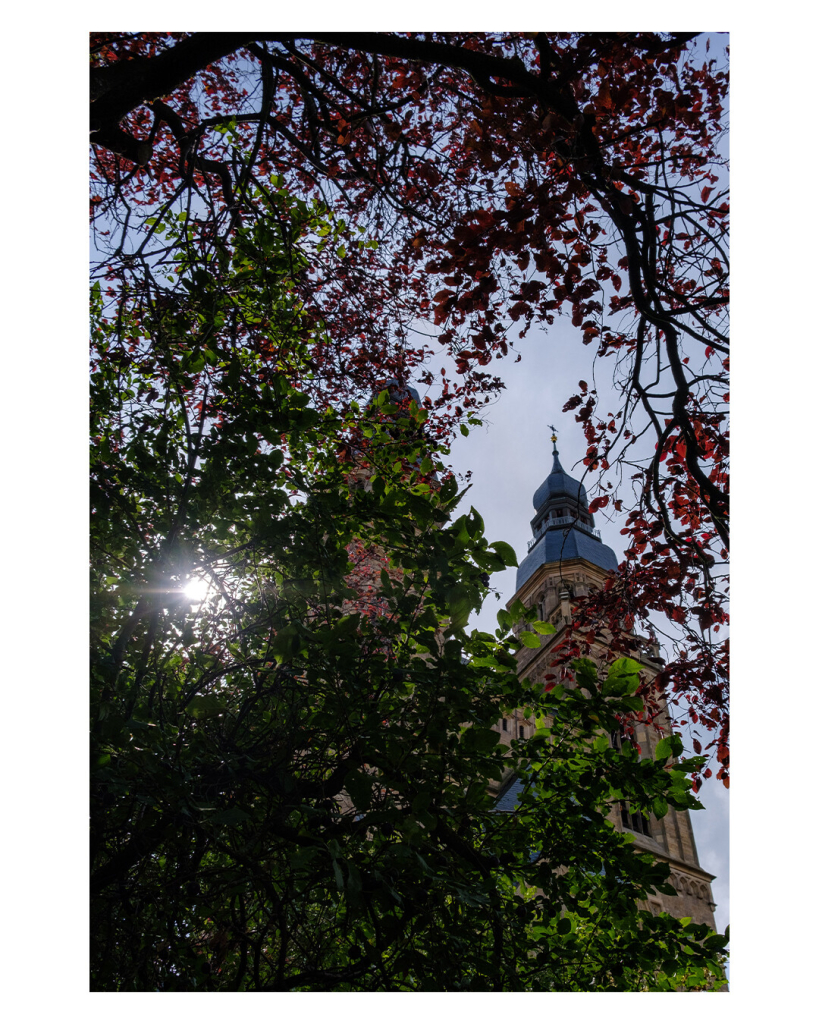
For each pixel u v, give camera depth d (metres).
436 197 8.51
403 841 4.61
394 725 5.26
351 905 4.12
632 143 8.26
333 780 5.34
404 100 8.28
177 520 5.50
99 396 5.64
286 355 7.93
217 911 5.72
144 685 5.86
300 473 6.42
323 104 8.75
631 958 5.79
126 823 4.89
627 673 5.70
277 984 5.05
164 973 5.11
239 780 5.23
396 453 7.21
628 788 5.76
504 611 5.63
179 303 6.30
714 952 5.68
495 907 5.23
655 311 7.96
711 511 8.45
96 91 5.89
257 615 6.13
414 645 5.68
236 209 7.31
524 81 6.41
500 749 5.35
